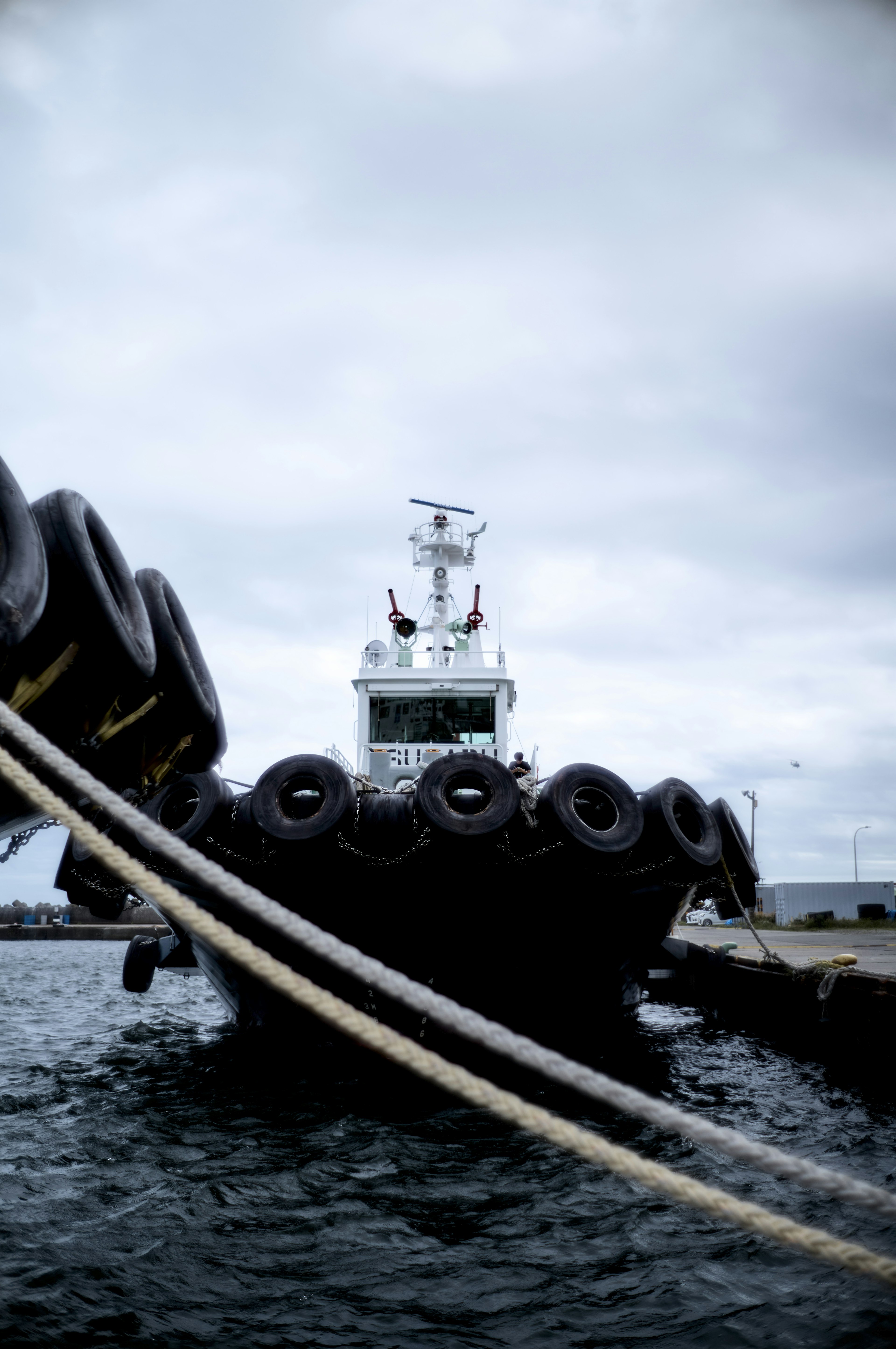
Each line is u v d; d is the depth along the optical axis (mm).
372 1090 9570
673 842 9445
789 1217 6426
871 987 10750
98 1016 17484
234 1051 12383
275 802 9086
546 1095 9430
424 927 9578
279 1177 7012
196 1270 5434
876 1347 4559
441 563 18453
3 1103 9609
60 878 10609
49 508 4551
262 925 9750
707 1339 4656
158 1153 7621
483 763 9047
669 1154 7688
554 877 9242
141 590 5645
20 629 3846
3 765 2518
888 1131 8586
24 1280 5227
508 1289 5230
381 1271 5453
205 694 6125
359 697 14641
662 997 21656
